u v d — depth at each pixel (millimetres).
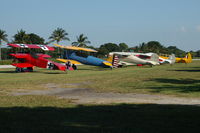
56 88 14398
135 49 137000
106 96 11312
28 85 15734
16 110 7828
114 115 7027
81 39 88250
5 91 12953
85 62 34312
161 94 11828
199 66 44531
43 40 96188
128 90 13359
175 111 7609
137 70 32719
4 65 47844
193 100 10039
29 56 27984
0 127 5582
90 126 5711
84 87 14859
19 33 75562
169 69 34656
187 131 5293
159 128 5535
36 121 6250
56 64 26422
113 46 145875
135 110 7820
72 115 7043
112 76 22781
